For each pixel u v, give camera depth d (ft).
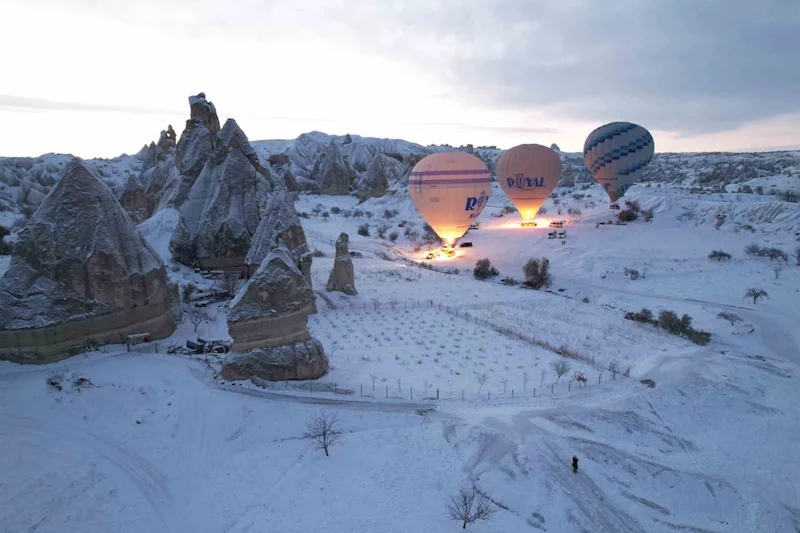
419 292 209.67
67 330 121.49
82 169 128.77
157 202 286.05
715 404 117.39
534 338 158.71
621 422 106.52
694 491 89.40
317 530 77.56
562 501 83.82
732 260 243.40
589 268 251.19
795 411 116.67
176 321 152.56
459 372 131.23
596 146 317.83
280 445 97.45
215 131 231.30
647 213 313.73
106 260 127.03
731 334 164.96
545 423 104.22
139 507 81.10
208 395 109.91
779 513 85.61
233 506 82.38
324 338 153.99
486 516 79.61
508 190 331.36
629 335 163.43
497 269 260.01
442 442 97.81
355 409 108.88
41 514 77.51
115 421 100.27
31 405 101.60
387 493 85.20
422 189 259.80
